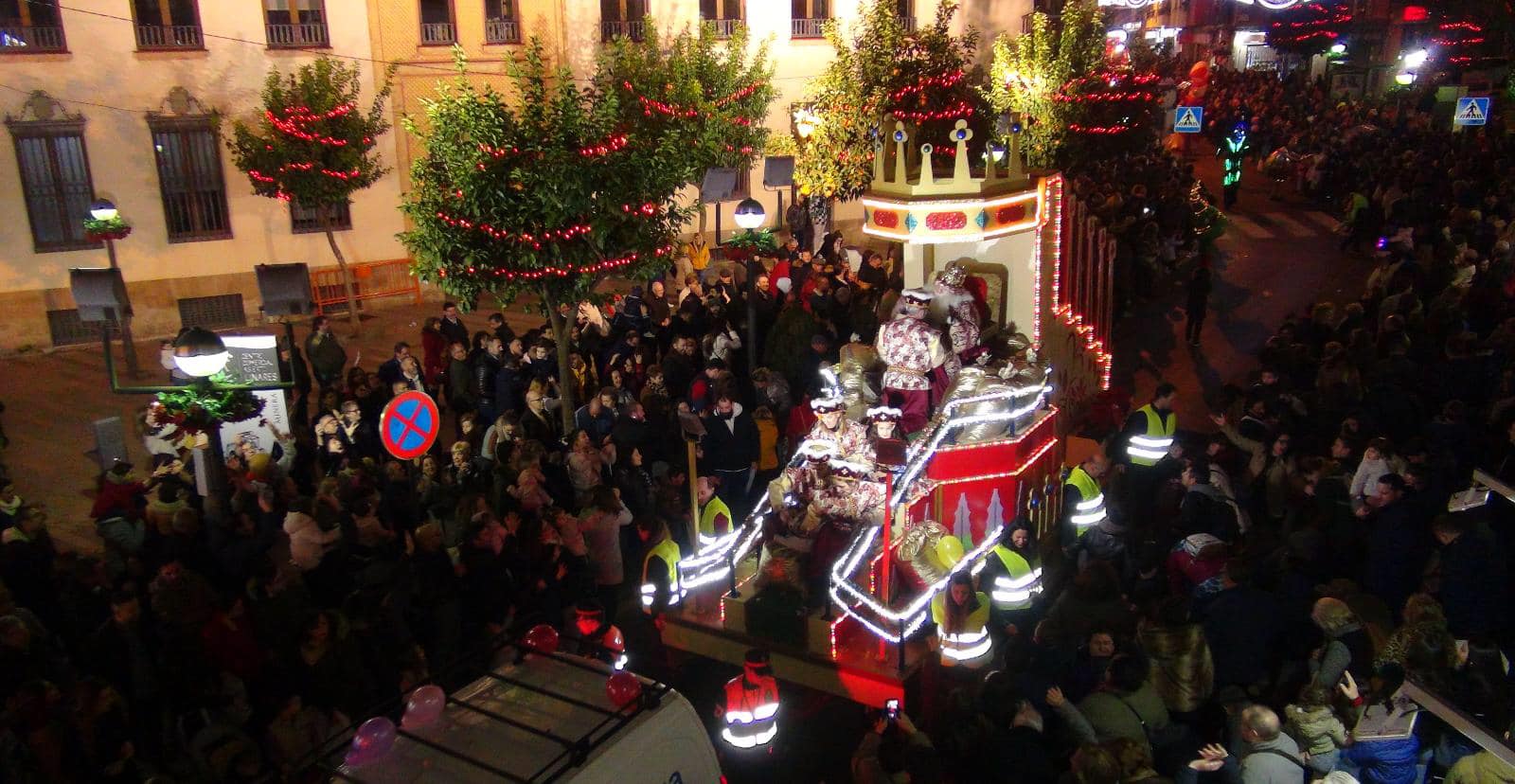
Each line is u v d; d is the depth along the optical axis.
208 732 6.36
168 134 20.03
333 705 7.09
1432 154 26.08
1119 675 6.74
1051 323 11.75
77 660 7.65
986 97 22.66
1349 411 11.35
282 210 21.17
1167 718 6.78
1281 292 20.14
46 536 9.05
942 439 8.98
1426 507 8.46
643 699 5.00
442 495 9.79
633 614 10.15
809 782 7.71
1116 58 24.14
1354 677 6.94
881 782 6.37
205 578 8.71
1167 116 39.41
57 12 18.73
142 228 20.05
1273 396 11.66
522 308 22.14
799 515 8.38
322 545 8.74
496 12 22.70
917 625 7.83
